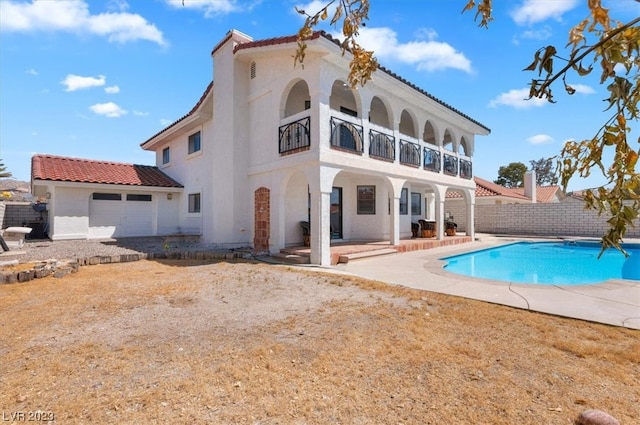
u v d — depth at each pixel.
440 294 6.34
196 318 5.09
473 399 2.92
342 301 5.96
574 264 12.38
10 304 5.75
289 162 11.11
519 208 22.48
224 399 2.94
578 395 2.96
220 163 13.48
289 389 3.10
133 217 17.86
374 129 12.42
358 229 15.48
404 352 3.84
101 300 6.03
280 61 11.73
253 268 9.25
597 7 1.41
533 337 4.23
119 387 3.14
